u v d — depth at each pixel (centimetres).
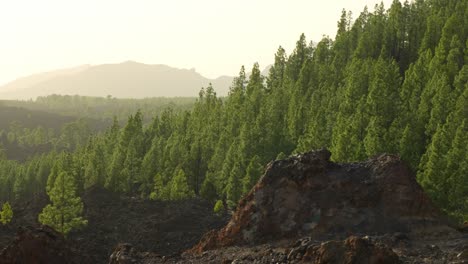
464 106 5628
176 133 10531
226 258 2681
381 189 3094
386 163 3241
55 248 3378
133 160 9081
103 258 5497
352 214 3009
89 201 7988
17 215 7606
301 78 10862
